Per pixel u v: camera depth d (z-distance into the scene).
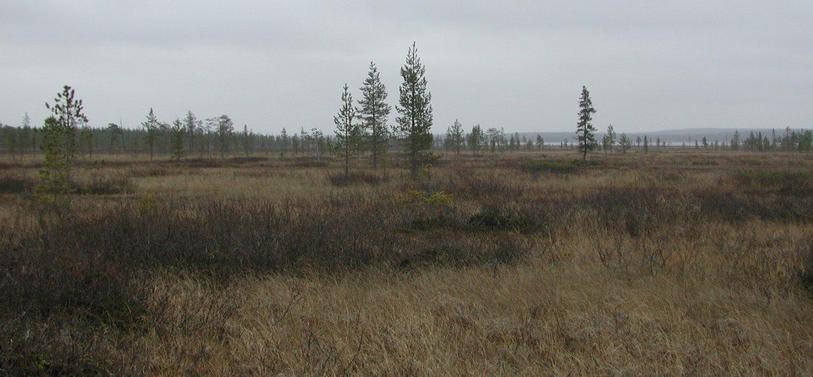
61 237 6.76
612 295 5.12
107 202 12.91
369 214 9.73
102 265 5.29
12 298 4.30
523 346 3.96
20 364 3.22
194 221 8.02
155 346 3.91
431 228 9.07
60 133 11.65
